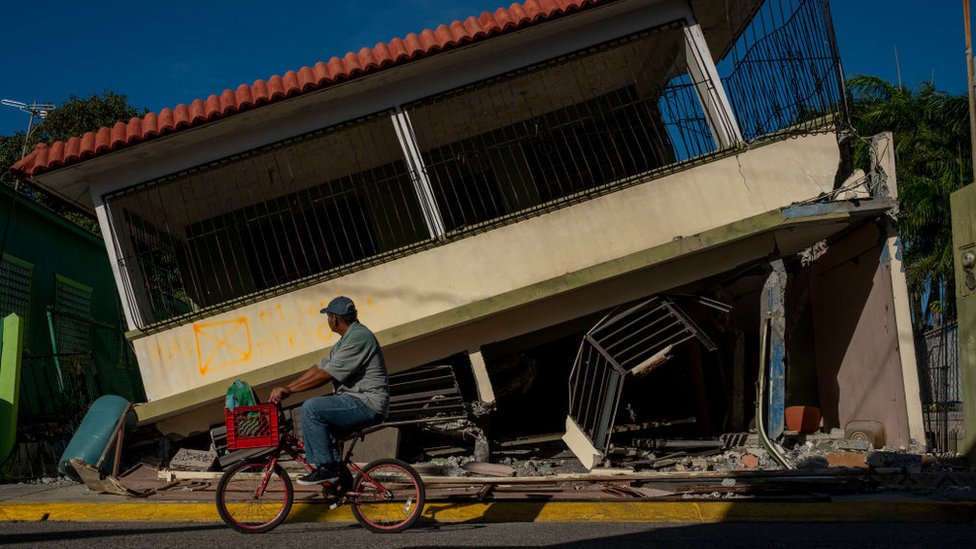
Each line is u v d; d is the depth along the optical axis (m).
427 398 11.79
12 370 12.97
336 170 14.39
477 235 11.76
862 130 27.94
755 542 6.11
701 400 13.49
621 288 11.87
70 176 12.11
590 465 11.02
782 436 11.35
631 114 14.08
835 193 11.52
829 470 9.33
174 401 11.53
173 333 11.85
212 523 7.58
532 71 12.20
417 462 12.55
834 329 13.58
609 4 11.79
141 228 13.80
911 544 5.95
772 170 11.78
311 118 12.23
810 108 11.85
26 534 6.85
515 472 10.48
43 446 14.12
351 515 7.79
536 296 11.45
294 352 11.69
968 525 7.28
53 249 18.48
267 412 6.73
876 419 12.27
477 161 14.40
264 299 11.80
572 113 14.23
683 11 12.26
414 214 14.44
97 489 10.51
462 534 6.64
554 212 11.77
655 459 11.37
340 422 6.69
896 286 11.63
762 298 11.91
